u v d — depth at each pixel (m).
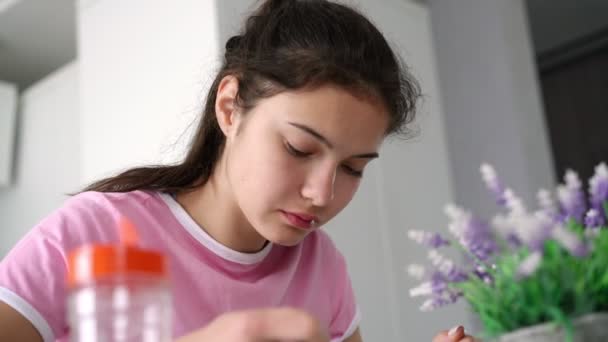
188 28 2.12
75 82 2.91
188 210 1.05
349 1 2.30
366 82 0.85
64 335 0.87
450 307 2.50
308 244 1.19
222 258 1.03
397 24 2.61
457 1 2.95
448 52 2.96
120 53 2.37
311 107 0.83
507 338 0.55
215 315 1.00
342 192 0.91
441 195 2.60
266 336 0.46
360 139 0.85
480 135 2.82
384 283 2.30
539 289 0.56
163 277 0.41
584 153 4.10
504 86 2.77
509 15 2.84
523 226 0.57
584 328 0.54
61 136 2.94
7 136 3.10
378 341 2.23
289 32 0.93
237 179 0.91
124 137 2.31
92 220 0.94
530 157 2.71
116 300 0.39
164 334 0.40
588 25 3.85
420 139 2.58
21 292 0.82
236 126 0.93
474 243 0.64
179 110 2.12
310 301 1.14
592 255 0.58
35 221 3.00
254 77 0.90
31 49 3.10
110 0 2.44
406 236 2.42
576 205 0.65
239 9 2.09
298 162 0.85
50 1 2.71
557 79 4.22
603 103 4.04
